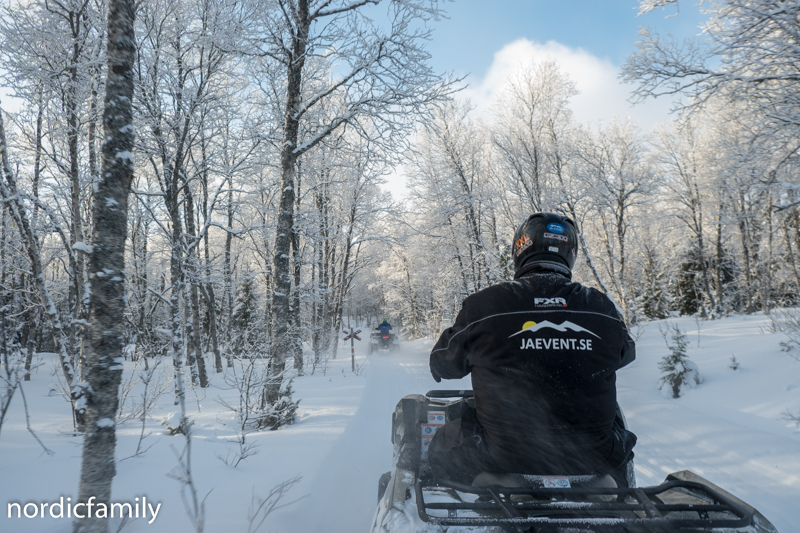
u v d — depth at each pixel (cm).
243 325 2652
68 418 798
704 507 174
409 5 848
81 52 856
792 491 386
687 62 997
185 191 1412
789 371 746
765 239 2606
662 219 2902
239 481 405
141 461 453
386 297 4575
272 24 886
